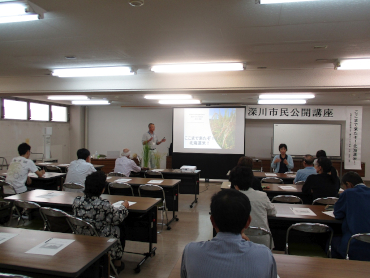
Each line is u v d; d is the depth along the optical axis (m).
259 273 1.05
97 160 9.12
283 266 1.65
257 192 2.50
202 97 7.65
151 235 3.37
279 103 8.44
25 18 2.40
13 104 8.01
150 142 7.47
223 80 5.07
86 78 5.64
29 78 5.77
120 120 11.05
